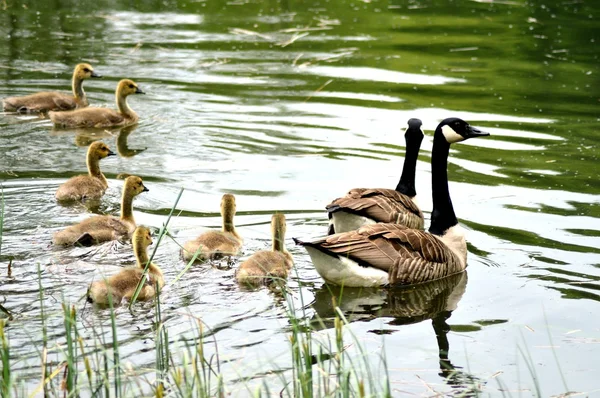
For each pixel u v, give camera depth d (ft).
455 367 34.40
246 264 41.98
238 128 66.08
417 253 43.24
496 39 91.45
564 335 37.24
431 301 41.09
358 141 63.05
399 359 34.94
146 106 71.41
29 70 79.97
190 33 92.68
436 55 85.71
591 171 57.41
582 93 74.74
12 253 43.83
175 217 49.96
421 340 36.70
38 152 61.11
